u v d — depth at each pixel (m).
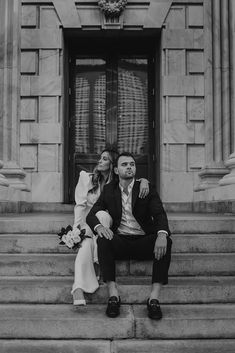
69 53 10.01
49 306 4.20
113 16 9.27
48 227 5.52
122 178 4.53
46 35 9.23
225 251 5.06
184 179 9.09
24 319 3.89
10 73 8.62
